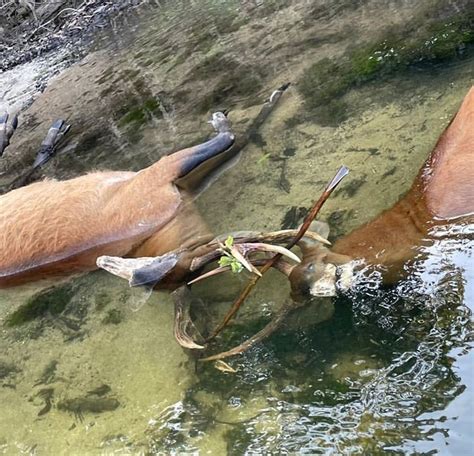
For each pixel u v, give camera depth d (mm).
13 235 1604
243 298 1280
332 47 2082
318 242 1311
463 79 1731
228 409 1217
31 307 1612
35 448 1299
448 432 1008
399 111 1715
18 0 3049
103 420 1301
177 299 1409
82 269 1633
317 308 1262
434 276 1190
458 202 1238
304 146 1730
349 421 1098
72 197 1626
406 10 2098
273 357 1255
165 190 1616
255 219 1567
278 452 1103
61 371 1435
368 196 1496
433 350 1129
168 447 1201
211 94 2117
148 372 1360
